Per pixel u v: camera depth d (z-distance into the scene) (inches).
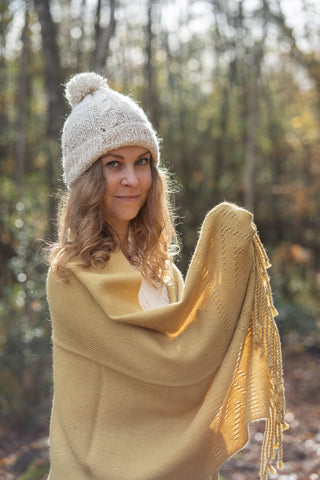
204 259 72.3
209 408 68.7
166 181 86.5
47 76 277.0
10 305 214.7
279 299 349.4
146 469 68.2
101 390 70.7
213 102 409.1
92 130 73.0
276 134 418.3
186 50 385.4
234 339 70.9
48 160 302.5
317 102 412.8
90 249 71.7
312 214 416.5
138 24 340.5
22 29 298.2
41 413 207.8
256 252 73.0
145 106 358.3
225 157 411.8
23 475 157.6
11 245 250.1
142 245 82.4
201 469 71.1
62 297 70.6
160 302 81.8
